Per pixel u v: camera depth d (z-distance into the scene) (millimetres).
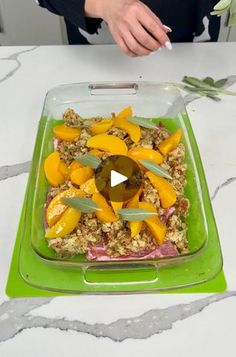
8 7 1272
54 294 443
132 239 451
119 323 420
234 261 469
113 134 565
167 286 441
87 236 459
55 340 408
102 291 440
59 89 652
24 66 770
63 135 583
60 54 795
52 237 458
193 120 653
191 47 795
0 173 579
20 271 454
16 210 529
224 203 530
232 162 583
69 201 455
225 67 746
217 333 411
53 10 742
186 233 482
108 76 735
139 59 769
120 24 647
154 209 469
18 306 435
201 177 518
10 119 665
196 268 453
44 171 534
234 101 686
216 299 436
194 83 632
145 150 529
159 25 637
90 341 407
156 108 644
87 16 709
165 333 412
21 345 405
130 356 396
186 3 808
